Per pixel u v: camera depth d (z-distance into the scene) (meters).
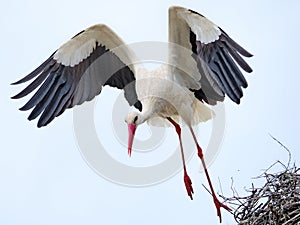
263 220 12.38
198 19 14.09
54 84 14.66
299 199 12.21
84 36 14.62
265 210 12.35
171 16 14.19
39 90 14.53
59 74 14.69
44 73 14.55
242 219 12.59
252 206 12.48
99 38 14.72
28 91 14.45
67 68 14.73
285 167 12.55
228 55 14.07
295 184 12.38
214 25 14.09
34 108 14.51
